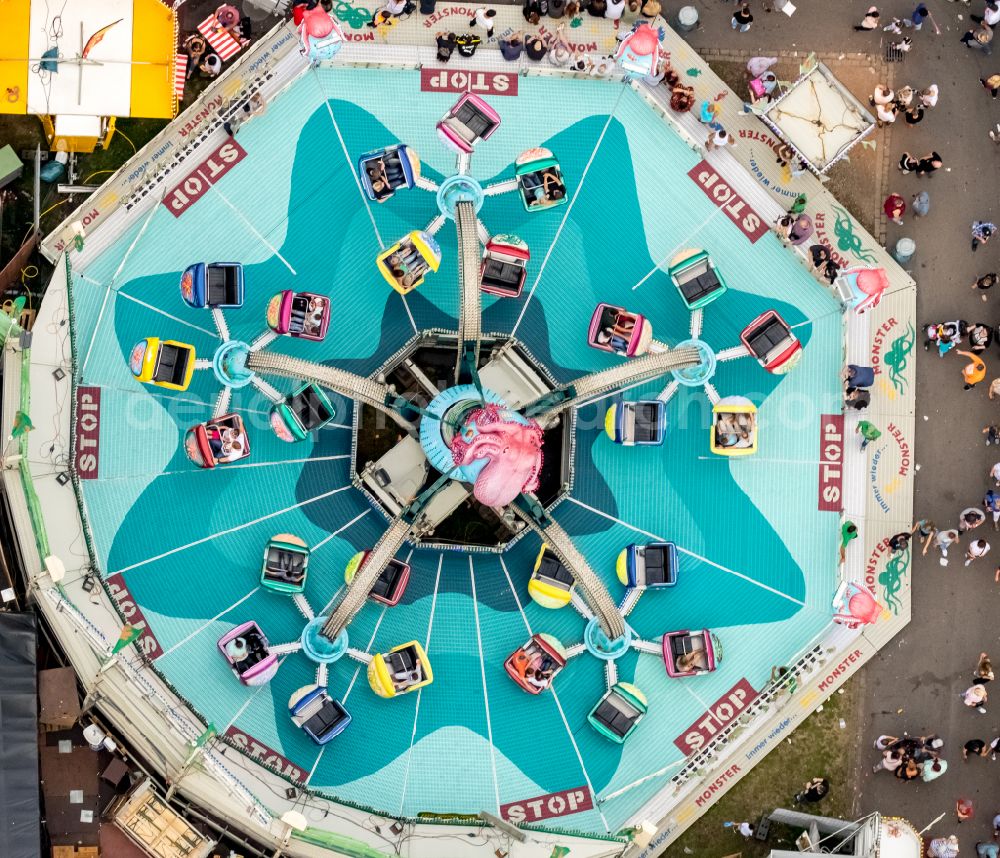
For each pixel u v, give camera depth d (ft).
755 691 153.28
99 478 148.05
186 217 152.87
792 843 161.68
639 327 148.56
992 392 165.89
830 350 156.46
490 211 154.30
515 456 132.77
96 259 152.35
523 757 149.89
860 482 156.25
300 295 147.33
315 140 154.51
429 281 155.12
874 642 163.94
